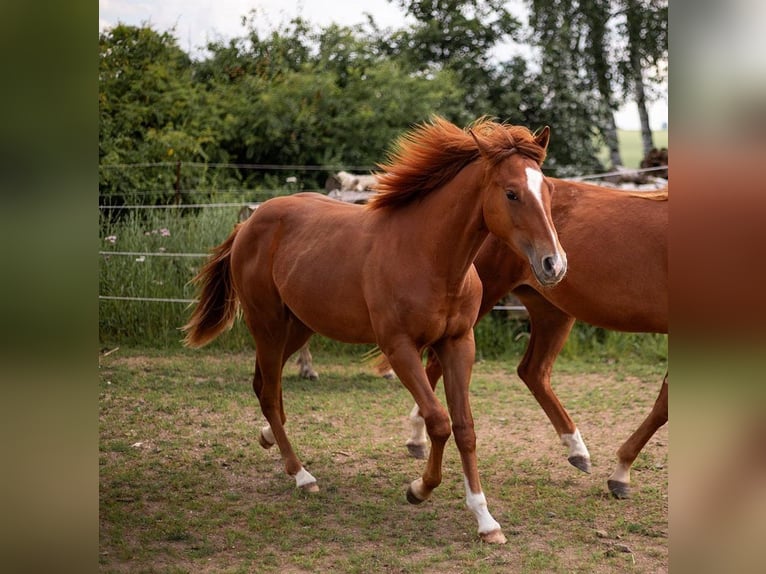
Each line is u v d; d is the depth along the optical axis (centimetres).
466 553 329
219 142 1217
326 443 485
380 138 1222
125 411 545
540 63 1459
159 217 875
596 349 731
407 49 1488
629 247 397
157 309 769
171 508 380
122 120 1134
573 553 331
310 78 1238
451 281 341
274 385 428
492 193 316
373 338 379
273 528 357
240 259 439
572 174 1404
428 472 363
